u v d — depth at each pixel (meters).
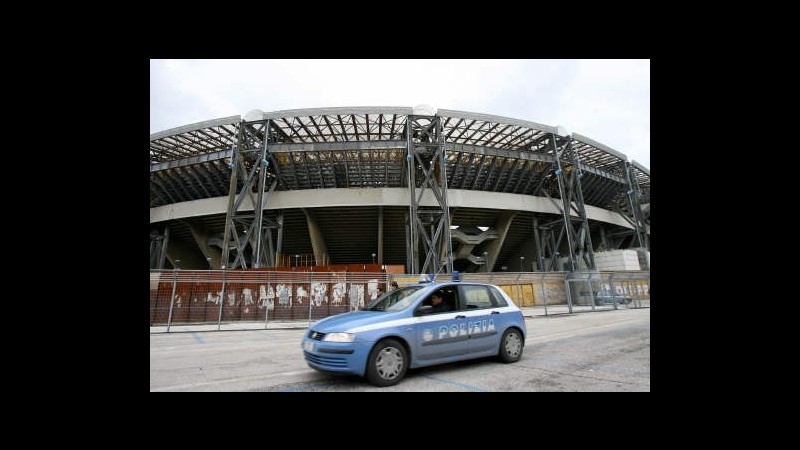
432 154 30.11
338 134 29.42
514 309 6.18
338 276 17.70
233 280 16.12
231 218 27.55
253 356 7.11
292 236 35.91
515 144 33.69
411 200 28.28
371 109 27.75
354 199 30.44
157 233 36.94
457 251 37.22
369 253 38.06
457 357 5.19
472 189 34.53
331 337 4.44
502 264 45.88
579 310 19.84
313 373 5.36
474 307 5.68
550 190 37.81
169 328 13.21
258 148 28.84
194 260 40.59
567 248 43.59
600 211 40.31
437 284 5.58
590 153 37.50
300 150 28.41
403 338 4.68
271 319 16.33
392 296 5.76
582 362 5.84
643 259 37.03
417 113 28.36
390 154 30.28
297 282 17.06
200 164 30.98
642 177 44.84
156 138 28.72
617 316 15.68
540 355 6.55
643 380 4.61
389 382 4.47
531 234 41.28
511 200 33.91
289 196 30.86
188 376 5.22
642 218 42.91
